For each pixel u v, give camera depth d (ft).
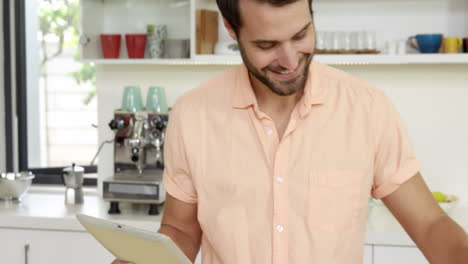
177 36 11.08
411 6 10.44
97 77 11.35
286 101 5.14
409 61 9.64
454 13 10.37
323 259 4.97
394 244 8.66
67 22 15.44
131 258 4.71
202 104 5.38
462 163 10.53
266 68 4.61
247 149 5.16
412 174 5.07
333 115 5.09
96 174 13.19
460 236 4.73
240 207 5.14
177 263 4.37
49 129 15.58
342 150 5.05
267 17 4.28
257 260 5.09
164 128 10.23
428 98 10.54
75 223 9.52
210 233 5.30
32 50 12.94
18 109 12.25
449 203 9.54
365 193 5.07
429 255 4.95
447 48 9.75
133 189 9.75
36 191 11.71
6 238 9.69
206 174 5.28
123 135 10.58
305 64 4.60
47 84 15.53
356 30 10.59
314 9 10.67
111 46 10.63
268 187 5.07
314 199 4.99
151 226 9.31
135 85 11.23
